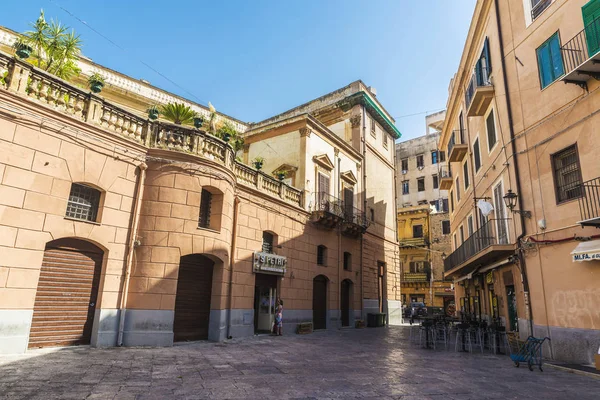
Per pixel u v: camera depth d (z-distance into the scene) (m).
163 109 15.12
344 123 27.03
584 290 10.39
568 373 9.07
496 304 16.12
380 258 27.36
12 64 9.36
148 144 12.37
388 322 26.98
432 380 7.80
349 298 23.20
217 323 13.55
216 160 13.72
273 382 7.20
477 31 17.22
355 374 8.24
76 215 10.56
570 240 10.91
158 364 8.54
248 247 15.88
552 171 11.79
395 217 30.84
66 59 12.48
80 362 8.26
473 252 17.61
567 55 11.41
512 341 10.23
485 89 15.33
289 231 18.52
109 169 11.20
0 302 8.62
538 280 11.95
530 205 12.53
